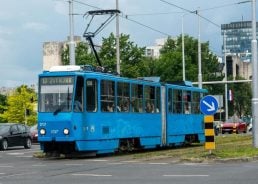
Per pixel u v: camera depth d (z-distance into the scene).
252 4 29.95
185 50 77.69
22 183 15.07
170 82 35.25
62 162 22.97
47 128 25.12
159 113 31.91
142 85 30.09
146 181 15.17
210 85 77.19
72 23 35.16
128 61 60.12
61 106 25.03
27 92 85.06
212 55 78.75
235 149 27.33
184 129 35.16
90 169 19.34
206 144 23.89
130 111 28.73
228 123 68.12
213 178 15.76
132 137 28.83
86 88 25.30
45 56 126.00
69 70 25.56
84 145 25.14
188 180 15.30
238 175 16.55
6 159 25.69
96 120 25.81
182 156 24.23
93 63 59.16
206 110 23.77
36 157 26.89
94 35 31.44
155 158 24.34
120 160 23.75
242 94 98.88
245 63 136.25
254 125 29.50
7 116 85.31
